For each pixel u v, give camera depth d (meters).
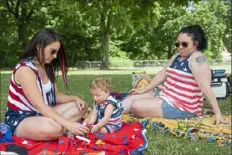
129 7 16.42
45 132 3.38
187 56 4.96
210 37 41.94
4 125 3.51
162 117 4.96
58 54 3.79
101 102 3.98
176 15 41.28
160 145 4.17
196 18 41.31
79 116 3.96
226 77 7.73
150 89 5.41
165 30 41.97
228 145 4.21
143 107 5.02
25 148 3.15
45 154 2.98
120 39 40.78
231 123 4.63
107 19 28.70
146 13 16.09
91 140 3.62
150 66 36.53
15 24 30.16
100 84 3.96
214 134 4.41
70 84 11.86
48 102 3.80
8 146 3.11
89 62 32.91
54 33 3.56
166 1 15.55
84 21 30.62
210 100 4.69
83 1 20.48
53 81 3.82
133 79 6.45
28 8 29.78
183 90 4.89
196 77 4.73
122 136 3.75
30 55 3.60
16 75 3.50
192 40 4.84
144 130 3.97
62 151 3.22
